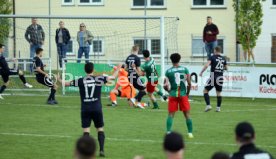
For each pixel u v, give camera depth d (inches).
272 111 2155.5
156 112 2096.5
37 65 2258.9
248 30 3595.0
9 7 3592.5
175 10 3870.6
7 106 2235.5
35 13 3868.1
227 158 690.2
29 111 2102.6
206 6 3846.0
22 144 1499.8
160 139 1573.6
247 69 2461.9
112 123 1835.6
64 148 1450.5
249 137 781.3
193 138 1585.9
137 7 3892.7
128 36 3444.9
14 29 3166.8
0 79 2768.2
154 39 3486.7
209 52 2778.1
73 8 3902.6
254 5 3587.6
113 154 1382.9
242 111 2144.4
